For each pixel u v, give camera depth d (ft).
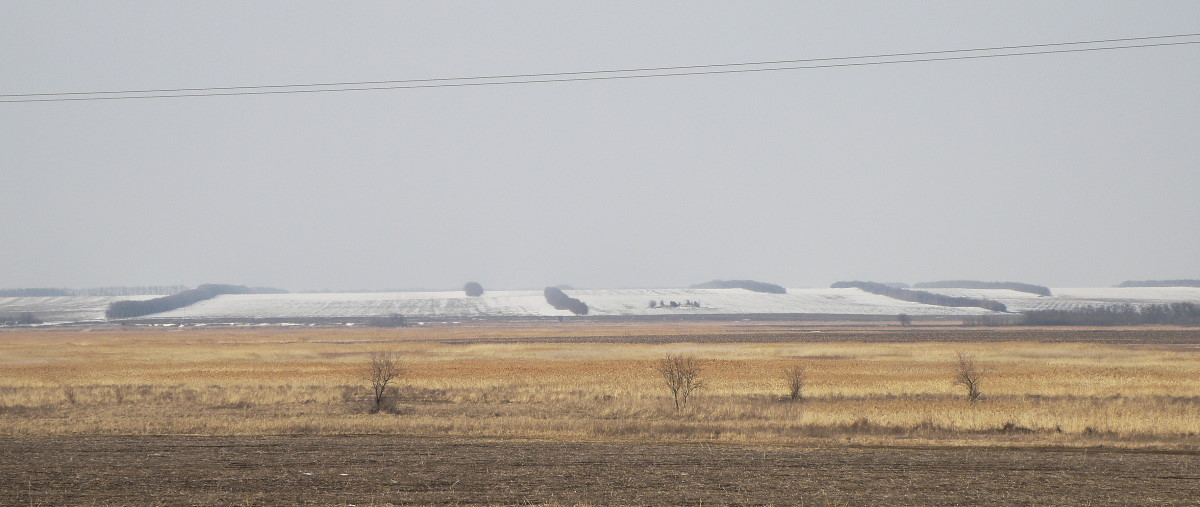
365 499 196.03
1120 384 502.38
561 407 409.90
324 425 323.37
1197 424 306.35
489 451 260.83
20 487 208.13
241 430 315.37
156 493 202.18
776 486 208.85
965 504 191.52
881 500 194.90
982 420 323.98
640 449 265.34
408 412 399.44
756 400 437.58
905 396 456.04
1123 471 227.40
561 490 204.64
